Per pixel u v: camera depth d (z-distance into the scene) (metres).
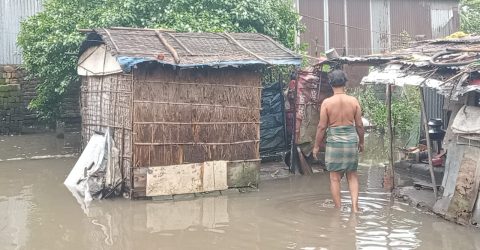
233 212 7.51
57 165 10.95
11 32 16.06
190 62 7.89
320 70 10.65
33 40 12.59
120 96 8.40
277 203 8.03
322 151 10.84
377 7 18.91
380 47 19.00
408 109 15.69
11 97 15.38
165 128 8.12
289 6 13.24
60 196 8.37
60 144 13.52
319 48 17.97
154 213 7.44
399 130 15.73
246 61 8.27
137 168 8.01
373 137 15.60
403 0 19.30
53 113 14.16
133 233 6.55
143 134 7.98
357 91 17.47
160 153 8.12
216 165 8.55
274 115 10.80
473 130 6.40
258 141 8.91
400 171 9.73
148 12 11.70
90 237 6.41
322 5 17.98
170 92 8.12
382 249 5.88
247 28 11.82
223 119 8.56
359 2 18.58
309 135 10.58
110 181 8.21
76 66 11.98
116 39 8.30
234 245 6.09
